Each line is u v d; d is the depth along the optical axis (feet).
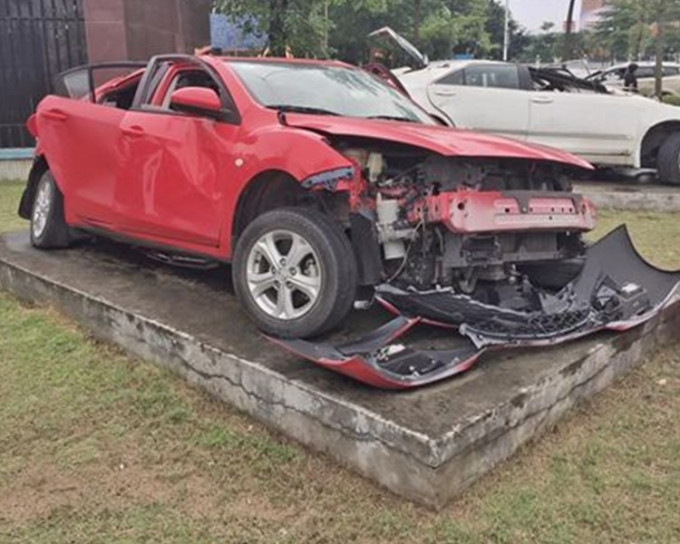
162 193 14.26
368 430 9.34
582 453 10.22
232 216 12.89
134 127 14.88
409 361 10.61
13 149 36.14
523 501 9.09
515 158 11.59
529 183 12.56
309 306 11.47
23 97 36.35
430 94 30.01
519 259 12.41
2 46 35.73
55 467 9.91
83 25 36.11
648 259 20.49
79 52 36.35
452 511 8.86
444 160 11.28
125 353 13.52
